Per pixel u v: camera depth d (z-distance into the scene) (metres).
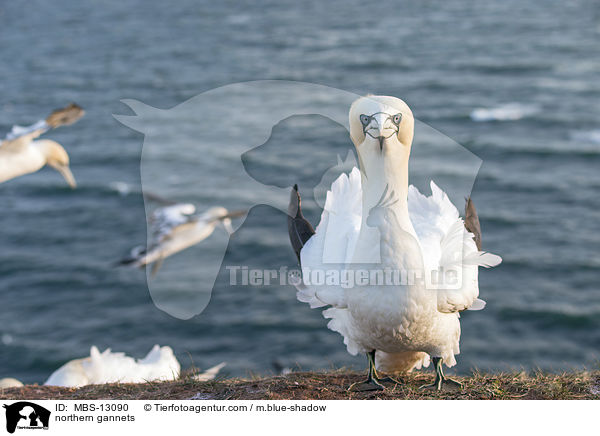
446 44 76.25
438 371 5.28
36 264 31.58
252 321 23.78
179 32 84.19
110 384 6.18
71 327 26.12
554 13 108.81
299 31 31.95
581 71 68.69
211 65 35.19
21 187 42.12
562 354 22.12
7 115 53.94
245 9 88.69
